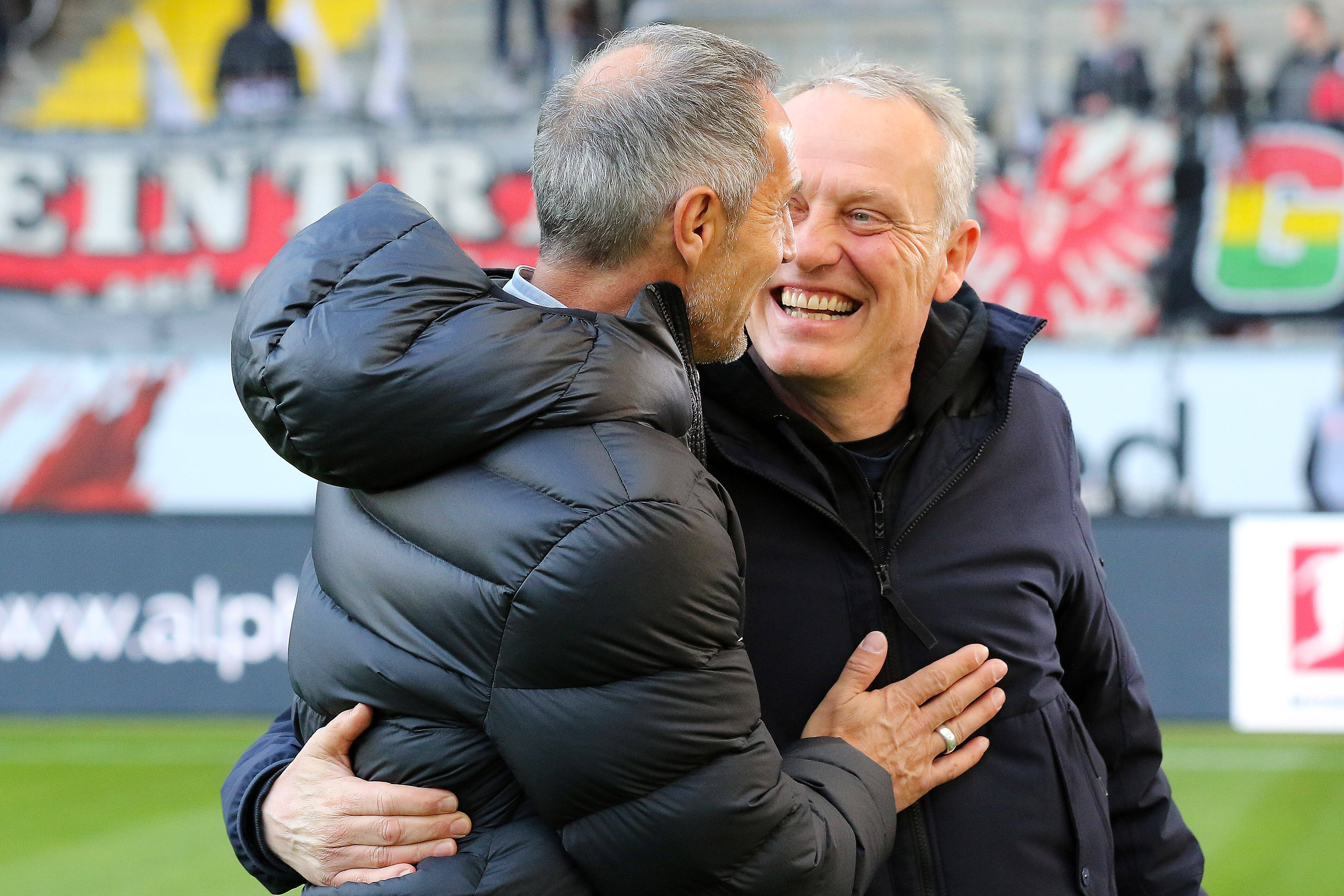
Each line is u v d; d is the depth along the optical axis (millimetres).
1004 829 2475
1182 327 11555
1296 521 9469
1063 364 11562
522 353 1895
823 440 2490
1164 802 2865
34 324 12219
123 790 8328
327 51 12773
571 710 1882
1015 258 11758
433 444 1900
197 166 12367
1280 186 11531
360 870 1987
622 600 1847
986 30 12773
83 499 11852
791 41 13172
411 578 1955
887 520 2547
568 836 1951
